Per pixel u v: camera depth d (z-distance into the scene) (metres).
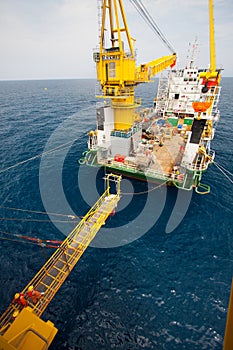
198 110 24.92
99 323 12.70
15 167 31.41
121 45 21.59
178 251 17.28
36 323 7.72
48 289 11.99
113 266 16.17
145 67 27.53
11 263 16.36
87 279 15.23
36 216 21.12
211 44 33.84
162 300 13.88
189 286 14.68
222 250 17.25
